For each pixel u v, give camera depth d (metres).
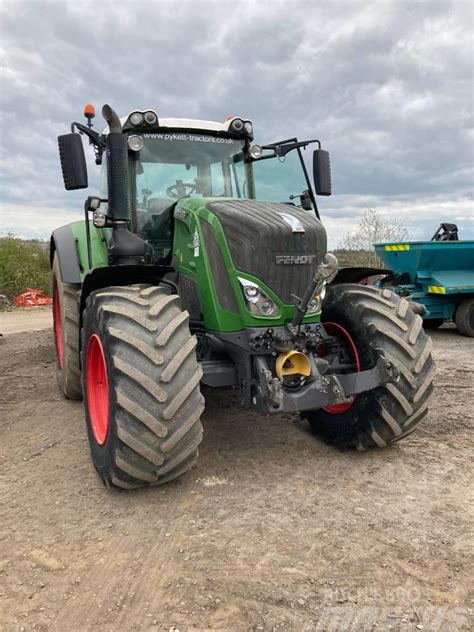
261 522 2.87
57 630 2.06
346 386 3.41
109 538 2.73
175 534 2.76
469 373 6.46
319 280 3.18
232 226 3.43
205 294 3.64
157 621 2.11
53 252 5.87
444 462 3.67
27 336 10.06
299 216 3.57
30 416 4.79
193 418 2.97
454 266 9.48
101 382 3.52
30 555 2.58
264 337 3.38
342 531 2.77
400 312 3.73
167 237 4.32
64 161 3.64
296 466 3.62
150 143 4.43
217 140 4.64
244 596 2.25
